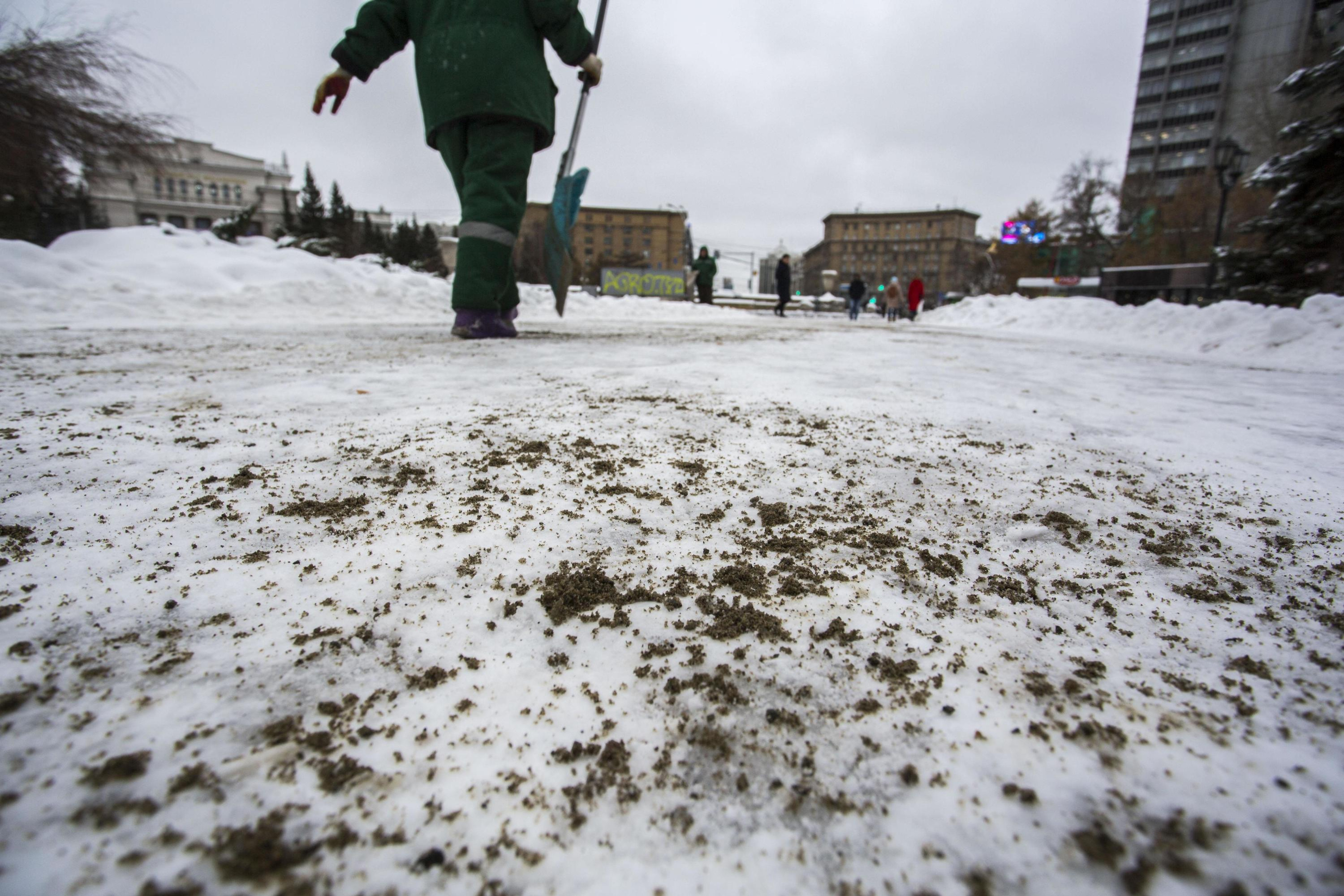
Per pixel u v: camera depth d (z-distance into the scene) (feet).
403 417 7.38
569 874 1.90
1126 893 1.85
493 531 4.28
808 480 5.59
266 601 3.30
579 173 17.85
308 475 5.28
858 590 3.62
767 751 2.39
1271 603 3.56
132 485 4.92
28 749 2.22
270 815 2.03
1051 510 4.99
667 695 2.69
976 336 30.58
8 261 21.43
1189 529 4.64
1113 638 3.19
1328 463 6.43
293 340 16.52
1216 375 14.16
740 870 1.93
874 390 10.37
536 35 14.58
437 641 3.01
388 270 44.83
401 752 2.32
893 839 2.03
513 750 2.36
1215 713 2.60
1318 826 2.04
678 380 10.73
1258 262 35.63
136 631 2.97
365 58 14.19
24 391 8.41
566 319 37.73
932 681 2.80
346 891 1.81
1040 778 2.26
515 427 7.02
